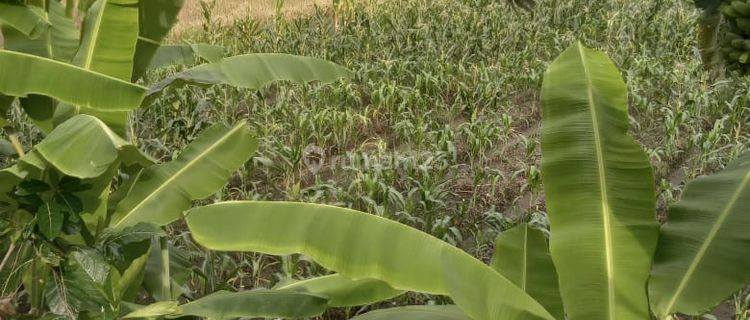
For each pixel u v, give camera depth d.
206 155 4.09
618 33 12.98
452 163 8.30
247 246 2.91
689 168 8.28
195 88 9.82
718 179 2.89
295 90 10.34
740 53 2.17
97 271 3.20
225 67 4.30
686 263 2.73
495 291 2.68
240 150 4.12
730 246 2.69
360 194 7.25
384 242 2.78
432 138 8.64
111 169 3.79
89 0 4.18
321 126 8.66
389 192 6.64
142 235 3.50
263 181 7.77
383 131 9.63
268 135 8.59
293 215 2.92
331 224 2.85
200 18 15.77
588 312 2.78
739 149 7.75
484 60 12.55
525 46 13.29
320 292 3.46
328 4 17.36
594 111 2.87
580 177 2.83
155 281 4.05
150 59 4.17
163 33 4.10
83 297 3.14
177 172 4.04
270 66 4.44
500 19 13.93
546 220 6.36
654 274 2.76
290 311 3.15
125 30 3.77
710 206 2.81
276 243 2.88
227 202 3.04
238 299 3.18
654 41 13.01
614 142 2.83
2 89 3.21
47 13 4.04
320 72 4.60
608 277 2.78
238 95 9.86
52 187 3.34
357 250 2.78
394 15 14.64
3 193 3.59
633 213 2.78
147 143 8.12
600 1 15.78
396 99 10.10
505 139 8.60
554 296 3.15
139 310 3.06
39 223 3.22
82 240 3.82
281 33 13.16
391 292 3.44
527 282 3.20
